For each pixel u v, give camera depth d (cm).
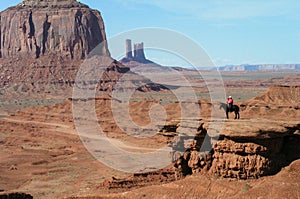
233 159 3469
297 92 12269
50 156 9344
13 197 4381
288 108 10875
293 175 3212
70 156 9169
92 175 6988
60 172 7594
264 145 3419
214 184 3438
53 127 13375
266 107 11162
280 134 3447
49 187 6462
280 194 3048
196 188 3456
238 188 3319
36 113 15700
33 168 8050
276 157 3488
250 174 3416
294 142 3619
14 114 16412
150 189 3675
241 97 19488
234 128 3484
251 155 3419
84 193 5047
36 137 12262
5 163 8519
